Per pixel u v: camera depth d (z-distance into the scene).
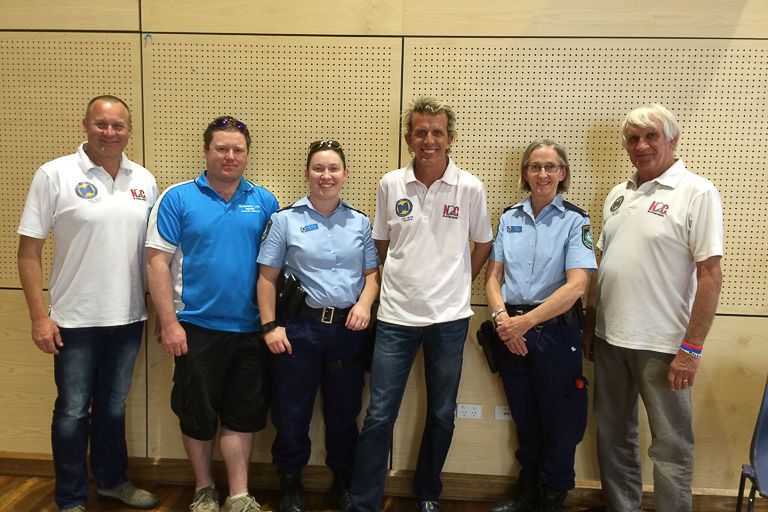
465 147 2.43
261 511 2.40
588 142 2.39
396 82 2.41
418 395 2.55
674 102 2.35
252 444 2.43
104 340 2.27
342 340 2.24
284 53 2.42
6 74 2.47
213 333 2.21
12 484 2.57
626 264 2.09
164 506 2.43
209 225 2.18
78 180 2.14
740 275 2.40
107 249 2.17
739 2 2.27
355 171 2.47
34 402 2.63
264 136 2.47
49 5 2.43
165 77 2.45
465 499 2.56
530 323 2.12
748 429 2.46
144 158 2.50
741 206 2.37
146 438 2.62
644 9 2.31
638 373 2.11
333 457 2.42
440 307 2.14
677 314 2.04
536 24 2.35
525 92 2.38
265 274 2.21
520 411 2.36
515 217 2.27
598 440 2.30
